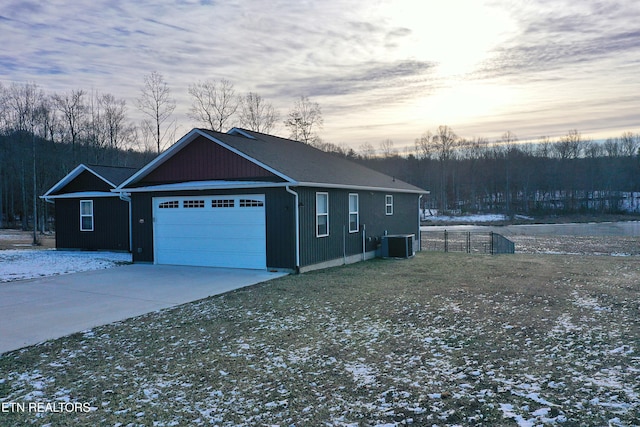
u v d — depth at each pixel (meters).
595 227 43.12
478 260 15.10
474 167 67.00
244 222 12.82
